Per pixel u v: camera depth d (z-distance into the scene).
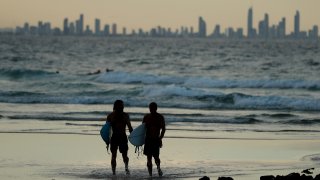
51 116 98.75
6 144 71.12
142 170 56.00
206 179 50.22
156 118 53.69
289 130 86.50
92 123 90.94
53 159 61.38
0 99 124.44
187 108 115.31
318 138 78.50
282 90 156.38
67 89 152.62
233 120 95.94
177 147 69.75
